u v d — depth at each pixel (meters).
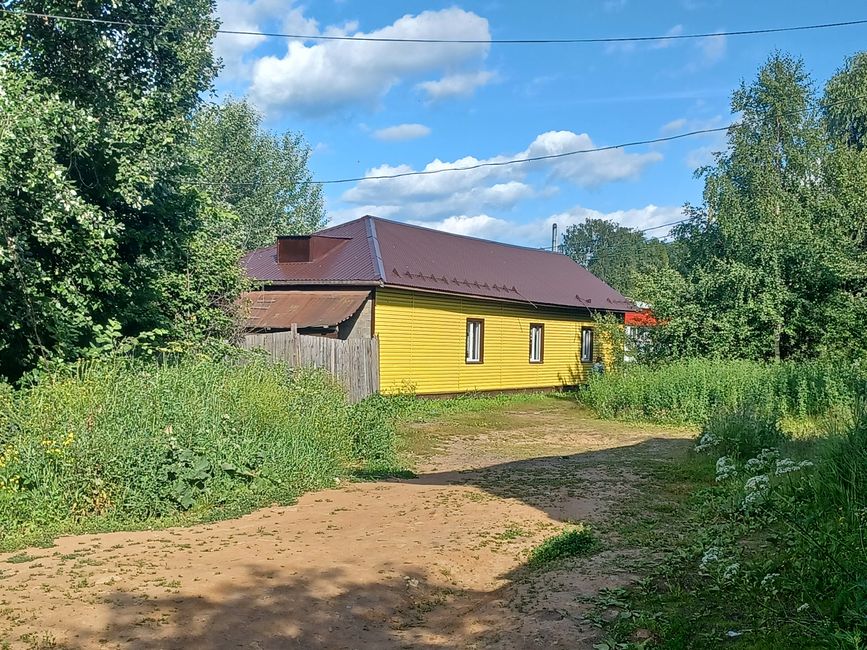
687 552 5.97
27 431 7.61
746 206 25.38
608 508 8.04
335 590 5.21
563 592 5.23
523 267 27.81
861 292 19.69
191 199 12.79
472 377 23.05
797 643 3.77
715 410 13.33
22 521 6.77
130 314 11.95
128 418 8.00
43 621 4.33
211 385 9.74
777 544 5.38
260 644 4.24
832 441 6.97
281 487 8.64
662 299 21.11
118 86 11.80
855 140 28.50
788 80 25.55
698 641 4.07
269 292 19.70
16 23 10.89
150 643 4.12
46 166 9.13
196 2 12.55
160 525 7.02
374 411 12.31
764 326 19.92
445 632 4.68
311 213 44.28
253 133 39.09
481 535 6.86
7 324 10.17
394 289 19.69
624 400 18.84
